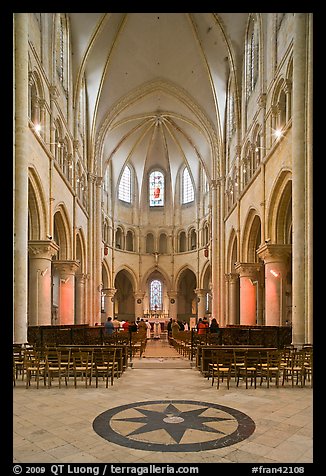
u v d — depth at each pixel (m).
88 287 36.19
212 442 7.01
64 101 27.22
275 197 22.27
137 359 20.75
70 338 18.64
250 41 29.23
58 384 12.45
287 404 9.77
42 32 21.45
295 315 16.06
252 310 28.75
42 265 20.67
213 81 36.22
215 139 40.28
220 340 19.03
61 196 25.39
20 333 14.80
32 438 7.26
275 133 21.50
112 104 40.06
